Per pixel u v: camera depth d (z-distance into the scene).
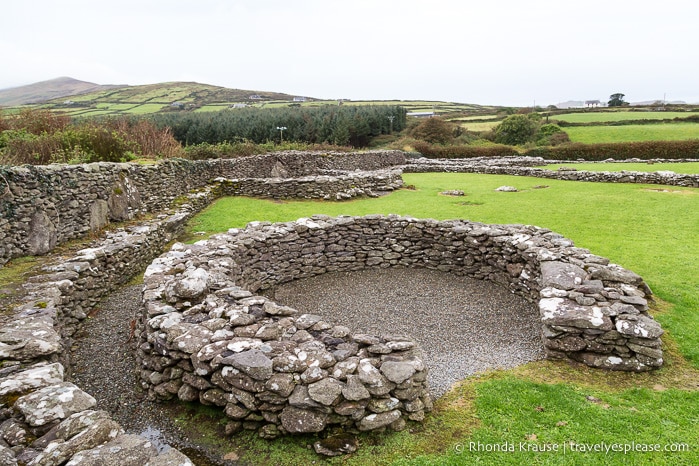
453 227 8.98
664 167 23.23
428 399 4.27
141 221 11.07
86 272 6.84
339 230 9.19
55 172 8.50
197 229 12.30
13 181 7.39
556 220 11.87
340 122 39.69
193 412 4.33
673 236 9.87
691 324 5.85
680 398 4.39
